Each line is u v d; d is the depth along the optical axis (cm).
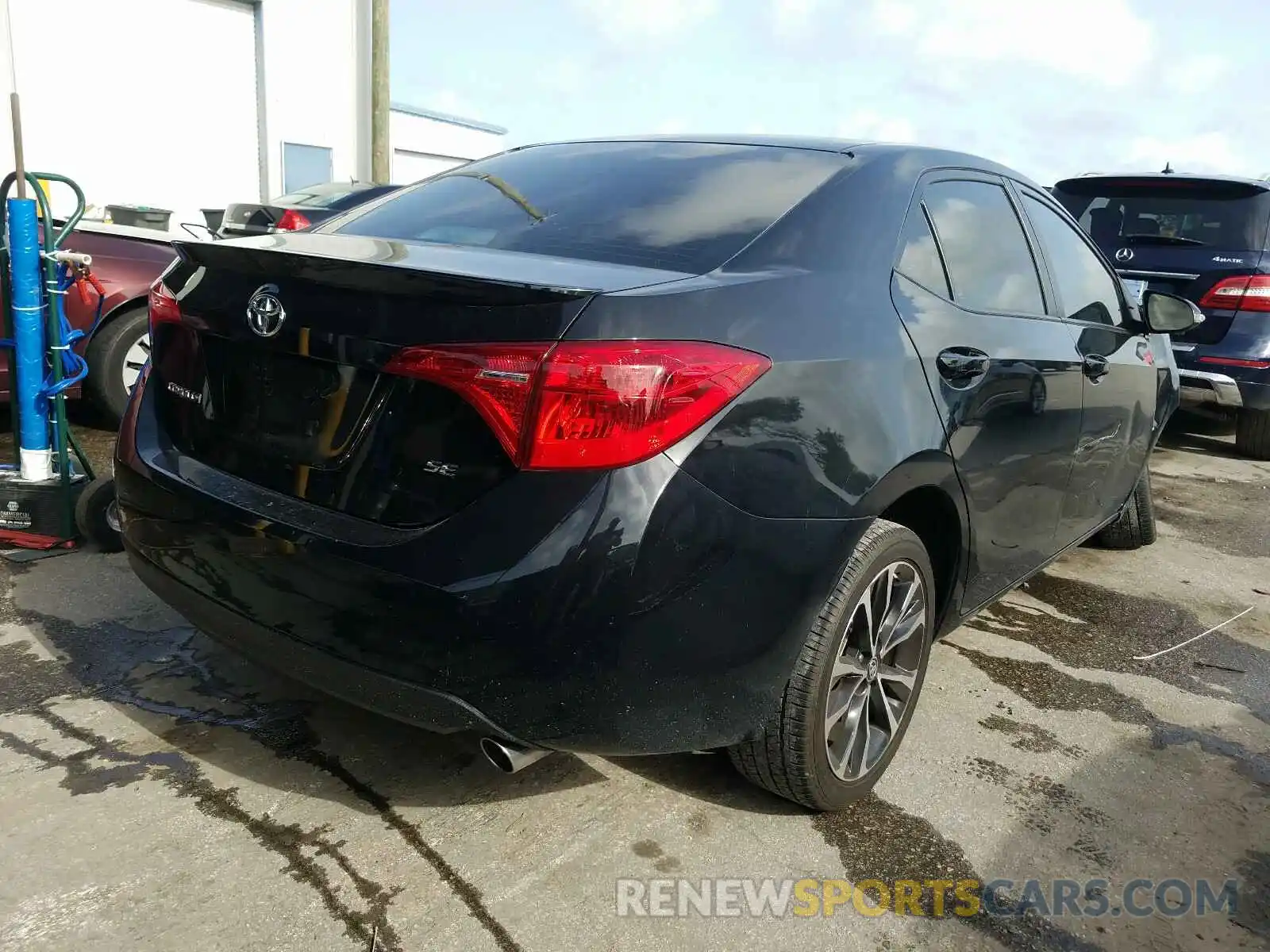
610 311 182
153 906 197
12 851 209
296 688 284
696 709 199
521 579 179
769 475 197
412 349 188
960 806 254
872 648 241
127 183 1260
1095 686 332
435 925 198
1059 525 336
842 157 269
